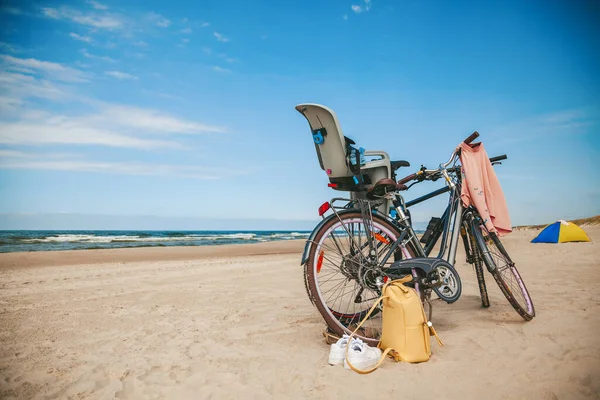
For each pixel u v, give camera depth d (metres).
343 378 2.15
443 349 2.53
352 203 3.10
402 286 2.49
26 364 2.64
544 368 2.11
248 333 3.28
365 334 2.80
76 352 2.90
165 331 3.44
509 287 3.10
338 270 2.92
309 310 4.15
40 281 6.67
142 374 2.41
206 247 18.28
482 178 3.20
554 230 12.44
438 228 3.28
